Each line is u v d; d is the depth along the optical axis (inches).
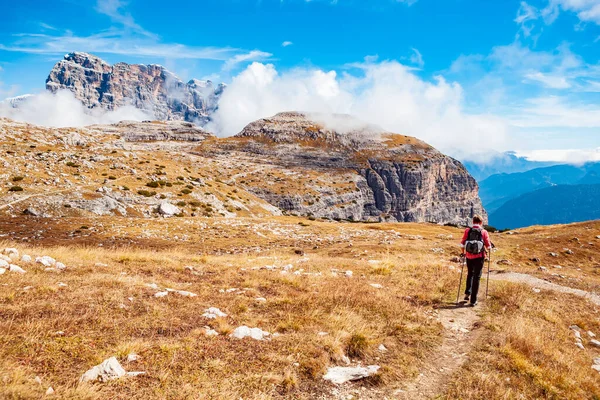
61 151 3297.2
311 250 1453.0
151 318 310.7
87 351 240.8
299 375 253.6
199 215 2925.7
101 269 483.5
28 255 496.7
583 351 385.7
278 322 341.1
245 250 1535.4
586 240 1555.1
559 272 970.1
